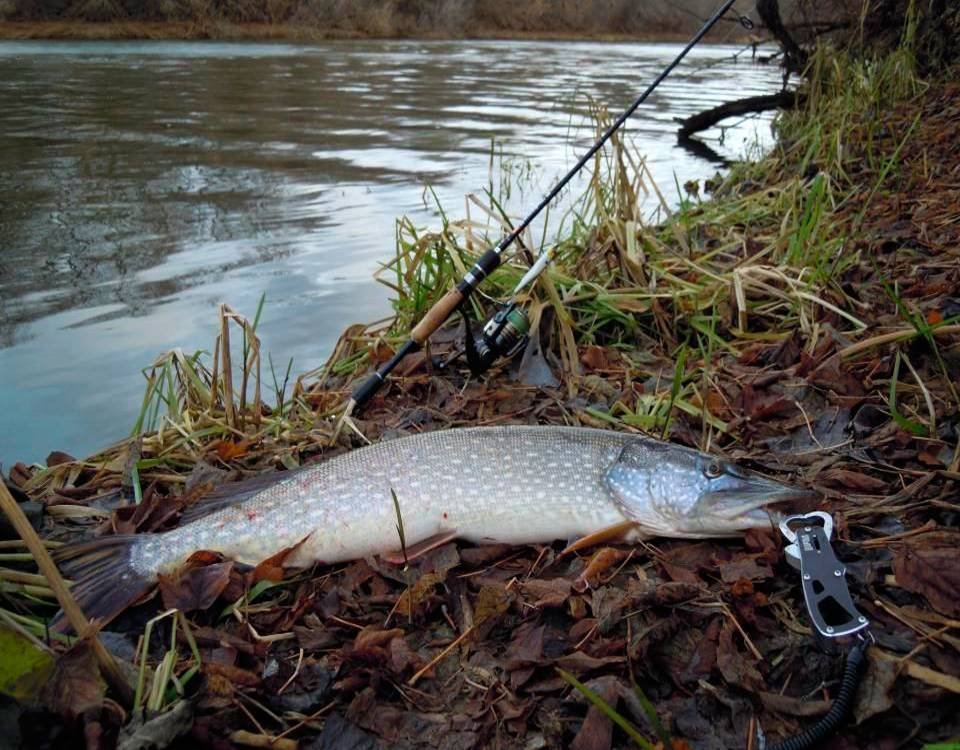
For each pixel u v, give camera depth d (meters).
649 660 0.58
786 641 0.59
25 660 0.50
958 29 2.70
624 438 0.76
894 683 0.53
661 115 3.64
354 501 0.73
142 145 2.69
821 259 1.27
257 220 1.91
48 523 0.82
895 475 0.78
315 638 0.64
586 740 0.53
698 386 1.00
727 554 0.70
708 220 1.76
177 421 1.01
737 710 0.55
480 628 0.64
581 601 0.65
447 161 2.58
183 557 0.71
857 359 0.99
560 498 0.73
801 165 2.08
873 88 2.41
